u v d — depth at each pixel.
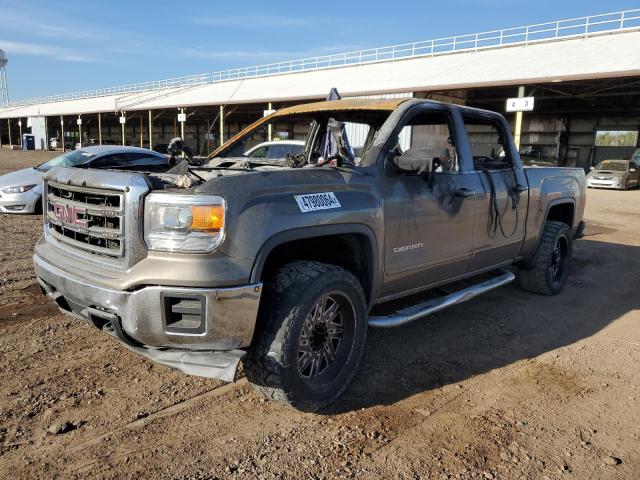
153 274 2.83
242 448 2.95
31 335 4.39
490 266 5.10
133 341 3.07
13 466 2.71
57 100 73.06
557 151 37.31
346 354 3.51
